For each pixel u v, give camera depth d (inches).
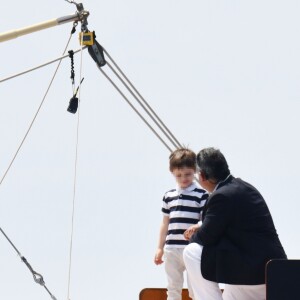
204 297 1039.0
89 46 1244.5
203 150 1060.5
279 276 965.8
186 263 1042.7
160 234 1223.5
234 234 1026.7
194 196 1203.2
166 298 1243.2
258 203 1039.6
